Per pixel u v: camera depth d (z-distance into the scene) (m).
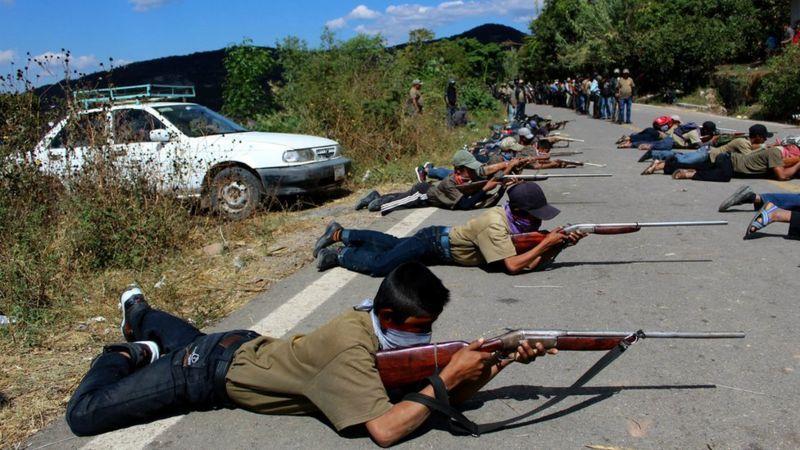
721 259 5.61
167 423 3.24
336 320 2.96
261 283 5.52
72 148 6.90
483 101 27.67
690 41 33.41
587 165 11.91
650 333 2.93
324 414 2.96
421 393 2.85
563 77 53.75
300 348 3.00
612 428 3.06
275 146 8.32
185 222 6.89
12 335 4.42
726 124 20.58
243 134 8.88
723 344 3.91
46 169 6.95
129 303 3.99
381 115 13.00
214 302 5.09
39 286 5.04
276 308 4.88
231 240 6.95
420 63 25.97
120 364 3.35
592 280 5.21
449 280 5.36
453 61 36.06
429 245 5.59
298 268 5.97
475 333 4.21
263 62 16.58
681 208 7.86
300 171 8.35
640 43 36.38
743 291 4.79
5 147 6.73
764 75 24.19
